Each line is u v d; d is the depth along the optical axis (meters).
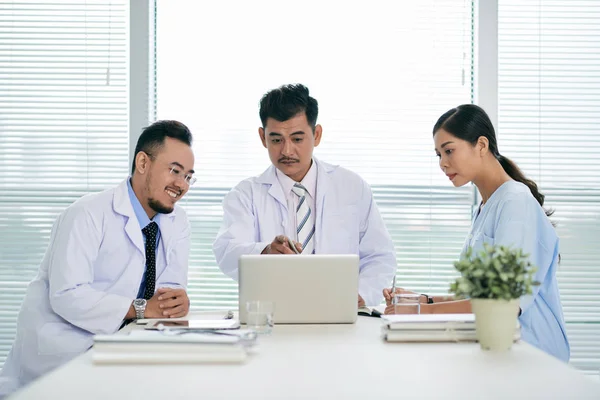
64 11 3.44
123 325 2.22
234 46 3.46
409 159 3.46
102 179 3.44
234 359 1.51
